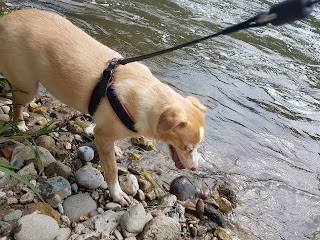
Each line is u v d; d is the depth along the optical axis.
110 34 1.40
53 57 0.73
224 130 1.08
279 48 1.65
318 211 0.89
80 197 0.73
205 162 0.94
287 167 1.01
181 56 1.40
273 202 0.89
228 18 1.83
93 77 0.72
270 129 1.14
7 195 0.69
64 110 0.95
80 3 1.60
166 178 0.86
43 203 0.69
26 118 0.89
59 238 0.64
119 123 0.71
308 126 1.20
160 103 0.70
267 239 0.79
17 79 0.77
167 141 0.72
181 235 0.74
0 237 0.62
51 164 0.77
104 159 0.75
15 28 0.74
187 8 1.84
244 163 0.98
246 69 1.43
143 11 1.68
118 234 0.68
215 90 1.26
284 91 1.35
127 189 0.78
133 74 0.72
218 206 0.82
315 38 1.82
